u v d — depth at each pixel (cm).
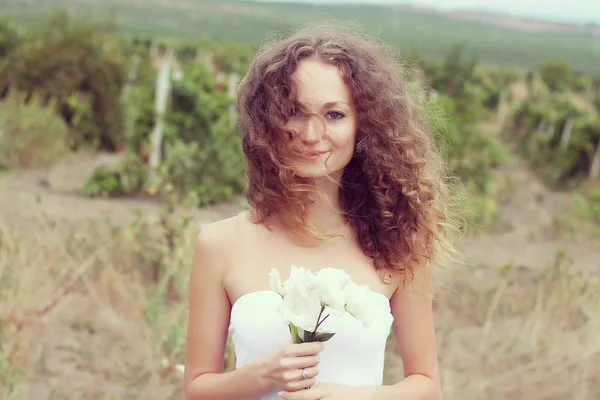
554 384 497
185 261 543
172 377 463
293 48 223
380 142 235
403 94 244
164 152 995
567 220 1086
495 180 1397
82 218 763
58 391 435
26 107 1223
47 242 615
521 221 1156
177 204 913
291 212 226
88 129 1325
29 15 2667
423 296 242
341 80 224
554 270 668
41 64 1334
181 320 506
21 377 446
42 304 530
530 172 1702
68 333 508
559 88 3772
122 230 666
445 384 478
